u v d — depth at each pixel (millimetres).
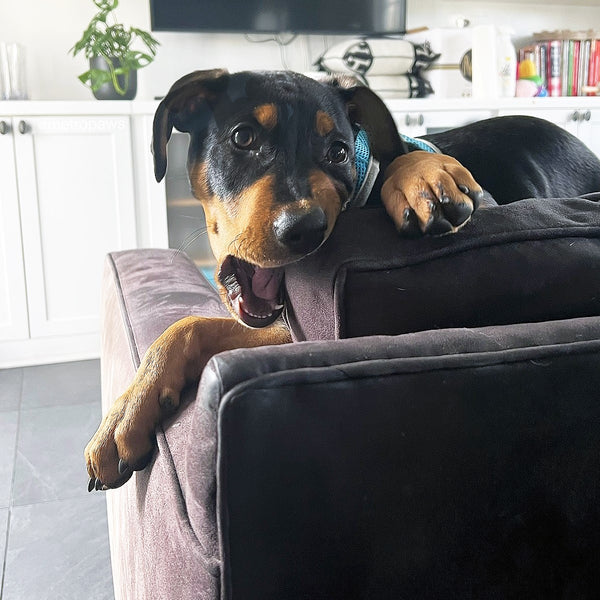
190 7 3480
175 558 609
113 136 2951
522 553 627
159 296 1206
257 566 550
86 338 3068
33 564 1594
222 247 1021
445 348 587
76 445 2180
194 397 781
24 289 2949
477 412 584
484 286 705
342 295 683
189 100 1104
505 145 1646
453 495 593
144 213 3064
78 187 2947
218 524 531
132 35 3469
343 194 1032
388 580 591
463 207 726
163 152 1091
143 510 749
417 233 724
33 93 3383
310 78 1093
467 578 615
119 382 981
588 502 638
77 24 3387
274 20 3625
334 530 564
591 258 735
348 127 1063
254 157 1000
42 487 1927
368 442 557
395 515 579
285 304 885
